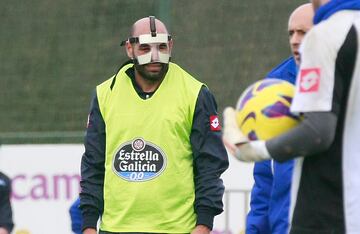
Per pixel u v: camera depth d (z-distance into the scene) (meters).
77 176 23.38
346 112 9.77
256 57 29.80
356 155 9.84
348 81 9.71
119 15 31.95
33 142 27.42
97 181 14.47
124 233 14.03
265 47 29.78
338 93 9.66
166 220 13.97
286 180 13.32
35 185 23.77
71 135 26.94
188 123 14.02
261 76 29.59
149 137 14.02
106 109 14.26
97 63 32.22
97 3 32.22
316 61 9.66
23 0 33.28
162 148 13.98
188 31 30.52
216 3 30.47
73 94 32.25
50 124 32.25
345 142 9.83
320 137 9.54
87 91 32.16
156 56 13.89
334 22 9.80
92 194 14.38
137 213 14.03
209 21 30.45
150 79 14.02
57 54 32.69
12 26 33.28
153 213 13.99
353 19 9.79
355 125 9.80
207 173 13.97
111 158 14.16
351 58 9.67
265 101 10.09
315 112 9.57
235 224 21.69
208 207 13.91
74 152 23.45
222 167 14.10
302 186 10.14
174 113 13.98
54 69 32.59
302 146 9.60
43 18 32.97
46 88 32.56
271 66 29.64
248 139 10.09
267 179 14.02
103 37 32.19
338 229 9.91
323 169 9.94
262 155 9.82
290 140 9.62
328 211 9.95
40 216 23.67
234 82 29.78
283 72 13.45
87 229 14.42
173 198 14.01
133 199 13.99
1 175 17.56
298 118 10.00
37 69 32.75
